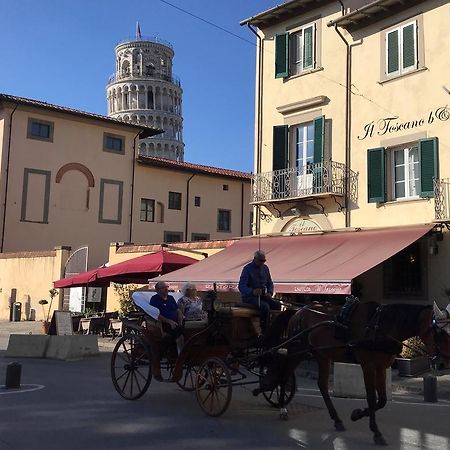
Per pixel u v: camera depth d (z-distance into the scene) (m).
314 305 9.05
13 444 7.18
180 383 11.73
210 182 45.97
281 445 7.34
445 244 16.31
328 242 18.22
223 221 46.44
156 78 101.31
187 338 9.88
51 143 38.62
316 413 9.52
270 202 20.72
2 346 21.36
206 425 8.43
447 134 16.58
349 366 11.30
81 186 39.84
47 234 38.03
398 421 9.02
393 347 7.59
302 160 20.69
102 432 7.91
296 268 16.38
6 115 36.78
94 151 40.59
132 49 101.94
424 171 16.84
